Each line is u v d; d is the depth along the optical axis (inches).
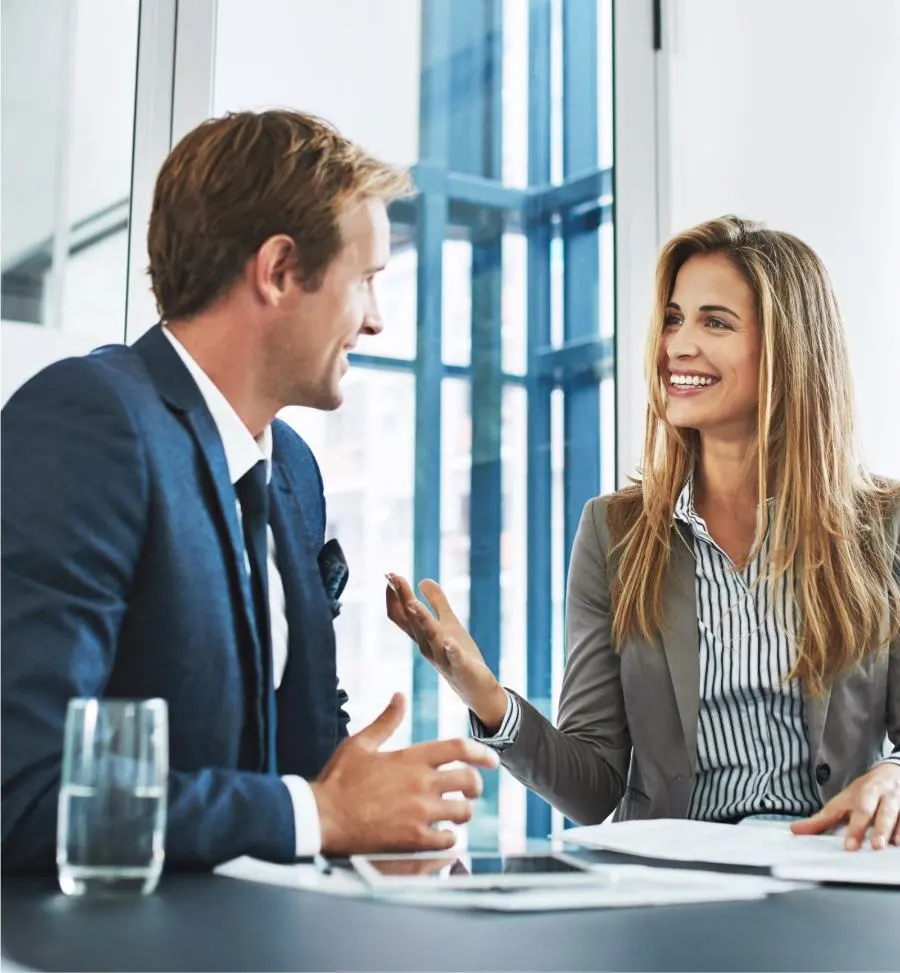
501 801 97.7
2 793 37.9
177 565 44.8
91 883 33.7
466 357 100.5
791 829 51.7
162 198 51.3
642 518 76.5
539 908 33.9
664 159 109.3
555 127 105.6
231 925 30.7
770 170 106.8
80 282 85.7
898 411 105.0
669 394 76.2
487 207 102.4
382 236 52.1
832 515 73.7
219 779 39.8
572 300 104.9
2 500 41.3
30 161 84.9
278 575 55.3
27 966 26.3
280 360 50.9
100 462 42.9
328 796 41.2
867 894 38.2
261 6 93.9
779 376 74.5
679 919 33.0
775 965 27.9
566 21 106.6
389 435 97.0
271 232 49.4
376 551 95.7
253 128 50.5
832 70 107.7
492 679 67.6
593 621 77.1
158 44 88.7
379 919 31.9
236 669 47.0
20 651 38.9
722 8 109.3
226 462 48.5
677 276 77.9
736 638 72.0
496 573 100.0
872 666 71.8
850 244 106.3
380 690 94.7
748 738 71.1
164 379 48.4
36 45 85.5
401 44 99.7
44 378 44.8
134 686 44.4
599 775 72.4
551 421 103.0
